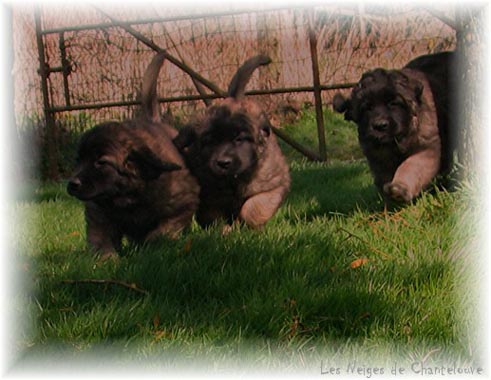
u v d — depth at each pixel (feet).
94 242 8.28
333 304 6.59
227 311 6.63
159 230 8.35
